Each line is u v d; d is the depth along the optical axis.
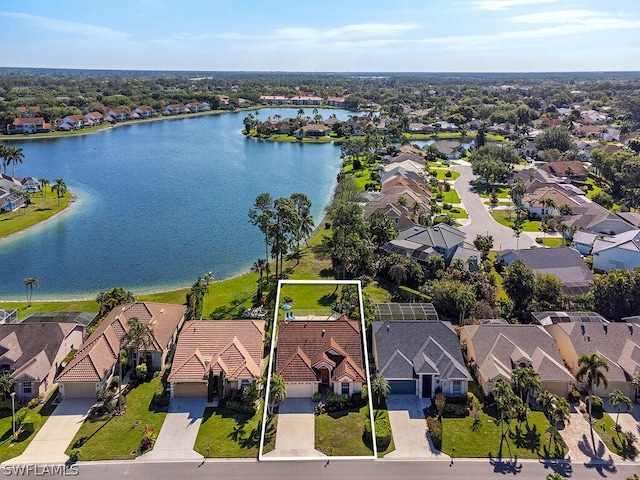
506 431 53.19
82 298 87.94
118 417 54.50
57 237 118.75
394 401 58.44
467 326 67.44
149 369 63.31
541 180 154.00
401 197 131.75
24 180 153.88
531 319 75.62
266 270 94.38
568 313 72.25
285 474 46.84
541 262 93.38
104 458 48.34
